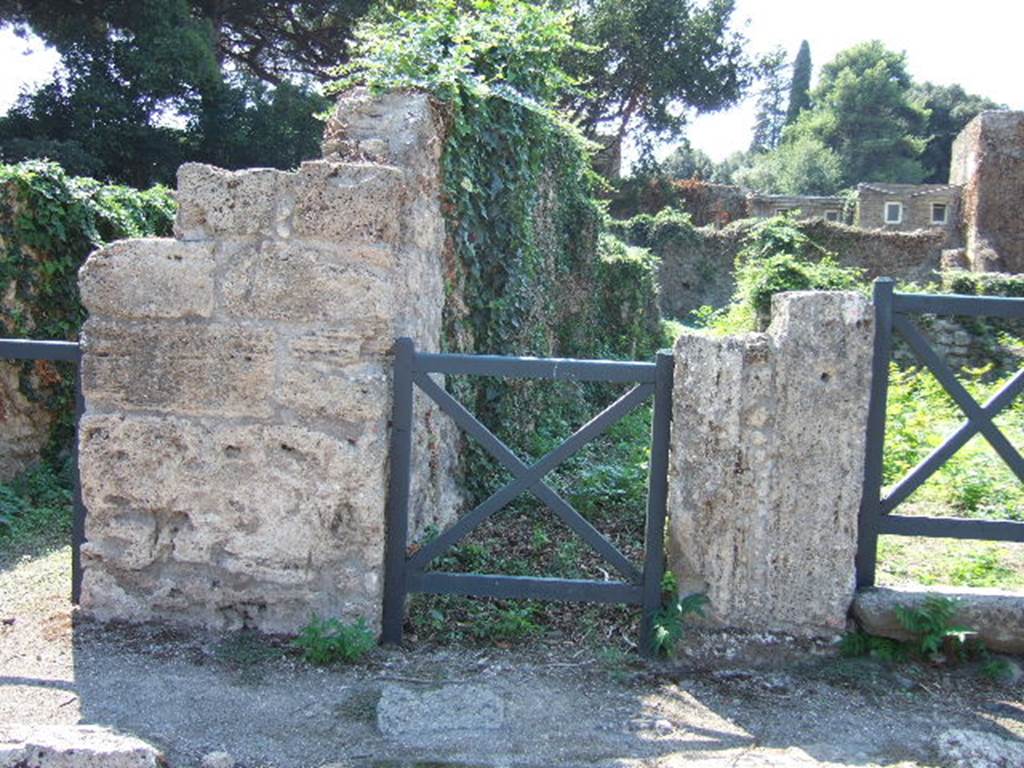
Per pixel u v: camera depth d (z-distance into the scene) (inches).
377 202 131.1
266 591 136.4
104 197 271.9
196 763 102.0
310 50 874.1
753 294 459.8
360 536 134.3
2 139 719.1
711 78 1043.9
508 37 228.4
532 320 258.2
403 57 190.9
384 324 132.3
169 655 129.5
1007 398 130.8
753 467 129.8
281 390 133.4
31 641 133.3
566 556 177.0
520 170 233.0
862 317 127.4
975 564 169.6
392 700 117.0
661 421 133.4
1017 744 108.1
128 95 738.2
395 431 135.6
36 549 188.4
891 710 118.6
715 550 131.5
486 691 120.2
